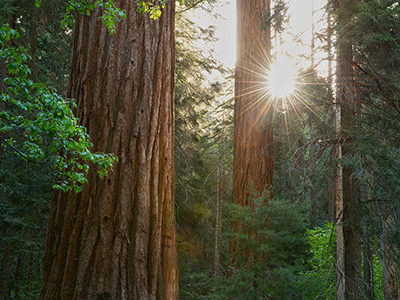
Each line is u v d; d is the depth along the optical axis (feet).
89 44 15.72
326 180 29.19
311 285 18.63
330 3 25.76
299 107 26.09
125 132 14.80
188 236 46.70
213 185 57.06
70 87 15.78
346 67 25.77
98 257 13.47
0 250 39.34
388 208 27.76
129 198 14.29
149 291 13.84
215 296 20.62
